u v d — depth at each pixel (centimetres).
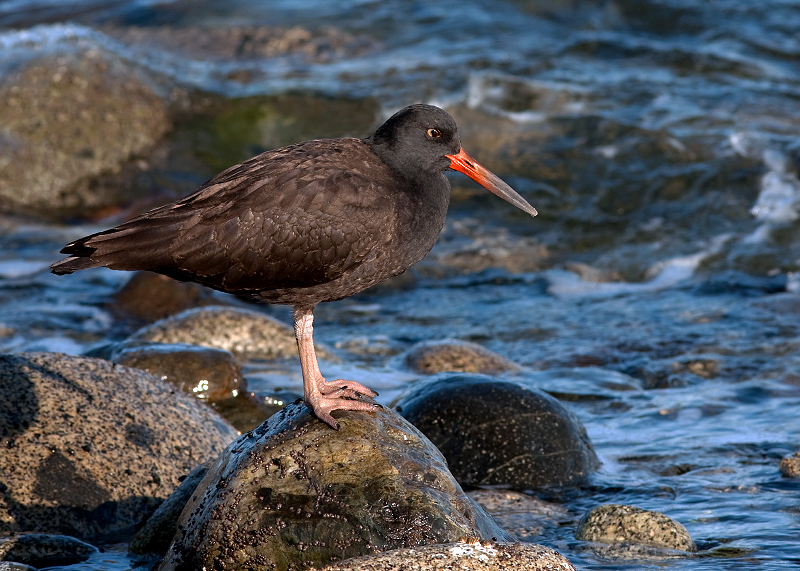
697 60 2369
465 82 2278
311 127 2203
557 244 1875
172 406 992
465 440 1022
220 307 1427
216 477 759
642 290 1709
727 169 1970
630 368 1370
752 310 1560
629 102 2205
